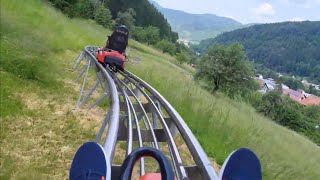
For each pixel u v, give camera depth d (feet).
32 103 39.65
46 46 68.49
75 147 30.73
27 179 23.29
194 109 47.78
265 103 169.89
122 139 21.38
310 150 69.87
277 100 173.78
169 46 431.43
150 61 153.99
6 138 29.78
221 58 160.56
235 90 161.79
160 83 61.77
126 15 402.52
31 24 80.23
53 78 50.96
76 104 42.55
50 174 25.29
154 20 531.91
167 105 23.76
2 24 63.21
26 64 49.39
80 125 35.96
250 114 77.71
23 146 28.96
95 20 279.69
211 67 158.10
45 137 31.60
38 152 28.53
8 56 49.88
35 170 24.79
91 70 66.64
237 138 41.16
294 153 51.55
